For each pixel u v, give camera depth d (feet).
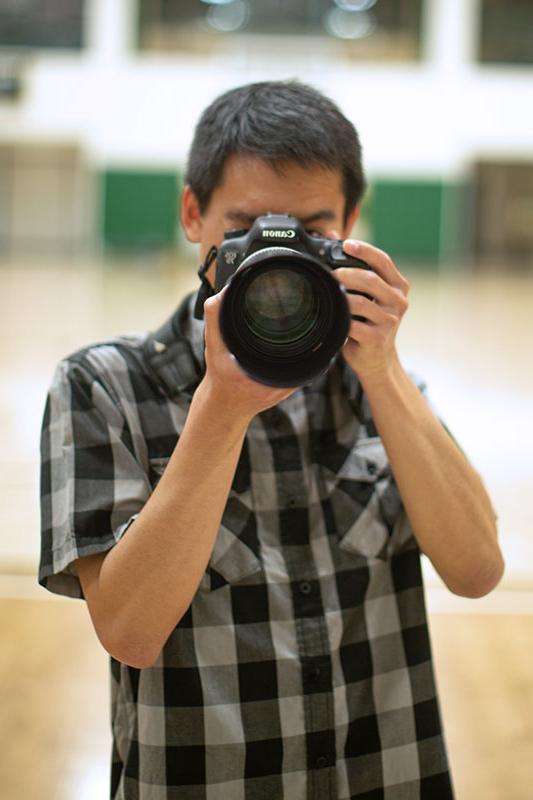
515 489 13.60
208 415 3.31
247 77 57.41
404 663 3.92
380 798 3.79
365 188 4.13
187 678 3.68
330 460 3.98
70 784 6.52
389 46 57.77
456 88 57.98
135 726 3.77
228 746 3.65
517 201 60.49
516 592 9.90
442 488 3.79
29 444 15.34
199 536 3.44
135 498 3.71
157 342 3.96
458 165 58.95
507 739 7.17
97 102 57.67
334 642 3.79
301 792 3.67
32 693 7.67
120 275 50.67
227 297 3.17
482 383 21.94
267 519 3.86
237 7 57.00
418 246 59.93
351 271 3.58
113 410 3.82
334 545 3.90
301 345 3.22
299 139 3.70
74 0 56.59
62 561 3.57
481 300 42.55
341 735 3.74
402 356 25.81
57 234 59.88
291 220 3.60
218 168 3.82
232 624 3.73
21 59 56.80
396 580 4.00
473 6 57.06
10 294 38.91
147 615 3.46
